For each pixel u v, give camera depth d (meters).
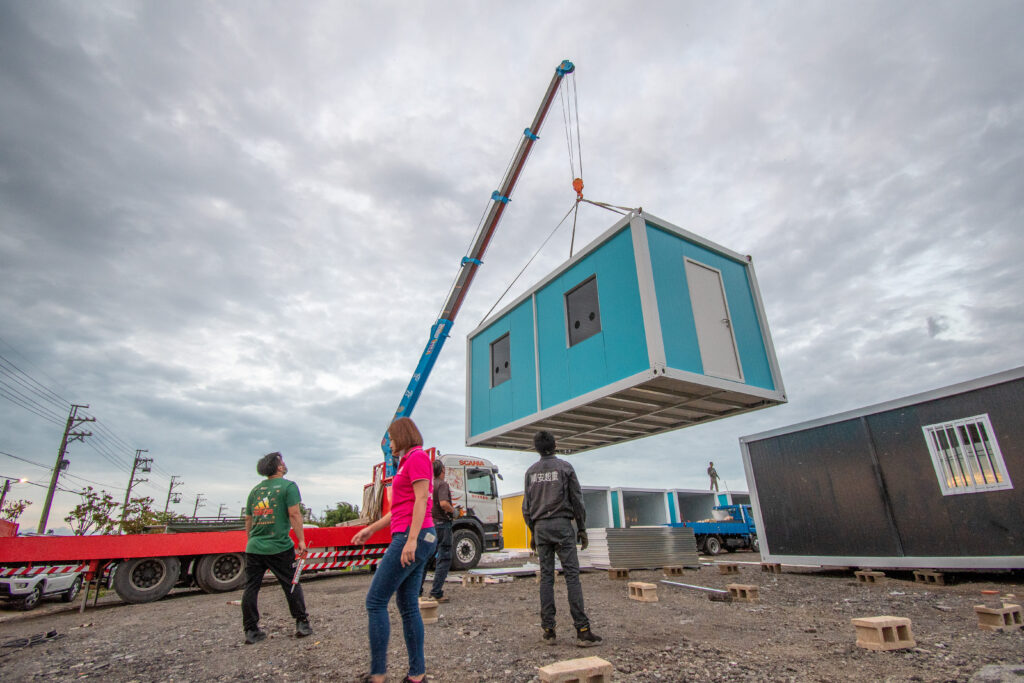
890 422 7.29
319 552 9.38
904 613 4.73
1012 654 3.18
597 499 20.98
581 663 2.70
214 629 4.85
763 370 6.55
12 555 7.25
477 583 7.31
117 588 7.74
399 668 3.25
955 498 6.53
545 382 7.16
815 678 2.86
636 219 5.95
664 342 5.57
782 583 7.11
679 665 3.15
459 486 10.96
